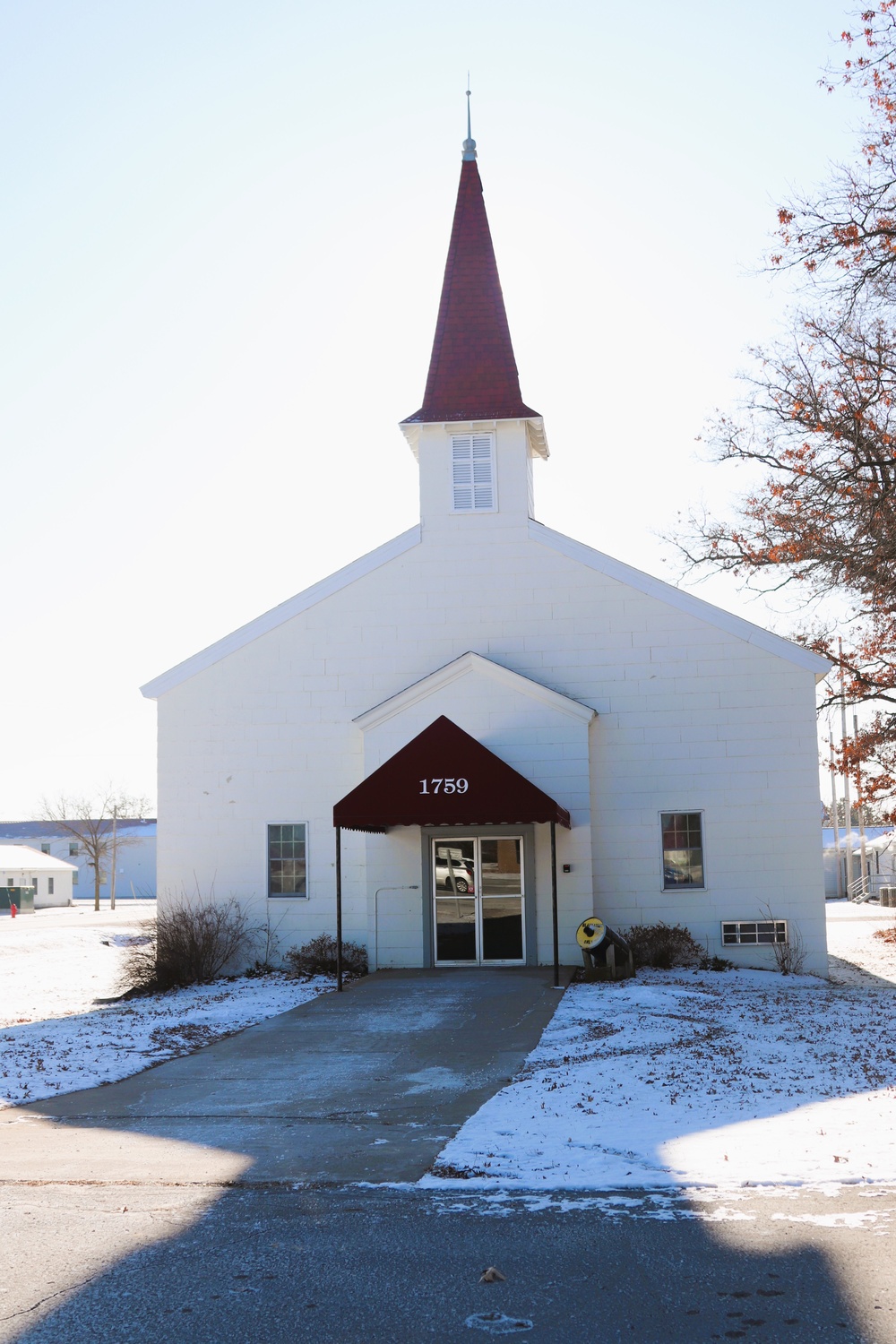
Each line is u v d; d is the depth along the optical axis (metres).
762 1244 6.83
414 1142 9.91
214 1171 9.10
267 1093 12.45
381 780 20.72
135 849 96.50
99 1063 14.27
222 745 24.58
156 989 22.84
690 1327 5.71
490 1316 5.94
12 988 26.23
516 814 20.25
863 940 33.28
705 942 23.27
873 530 21.58
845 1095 10.83
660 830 23.50
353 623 24.58
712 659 23.70
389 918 23.33
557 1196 7.99
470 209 26.94
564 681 23.97
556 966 19.83
